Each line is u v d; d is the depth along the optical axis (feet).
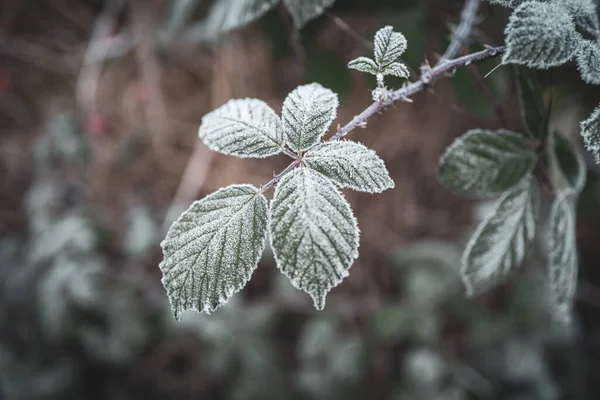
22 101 3.09
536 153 1.21
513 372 2.49
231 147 1.00
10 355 2.50
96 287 2.40
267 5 1.34
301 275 0.92
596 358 2.73
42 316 2.41
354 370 2.46
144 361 2.65
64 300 2.40
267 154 0.99
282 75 2.76
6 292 2.54
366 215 2.95
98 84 2.95
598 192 2.23
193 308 0.94
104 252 2.77
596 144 0.97
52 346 2.55
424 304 2.53
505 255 1.20
